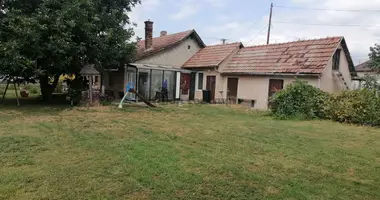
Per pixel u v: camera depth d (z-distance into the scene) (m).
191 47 24.31
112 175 4.64
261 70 18.12
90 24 14.23
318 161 5.97
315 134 8.99
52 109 13.19
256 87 18.45
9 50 11.80
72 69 15.95
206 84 21.97
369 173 5.32
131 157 5.61
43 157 5.53
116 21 16.98
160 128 9.01
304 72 15.76
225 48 22.61
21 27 12.22
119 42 16.95
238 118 12.40
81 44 14.30
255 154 6.32
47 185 4.19
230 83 20.27
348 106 11.89
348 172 5.36
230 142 7.37
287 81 16.69
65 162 5.24
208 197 4.01
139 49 23.30
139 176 4.61
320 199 4.08
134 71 19.11
